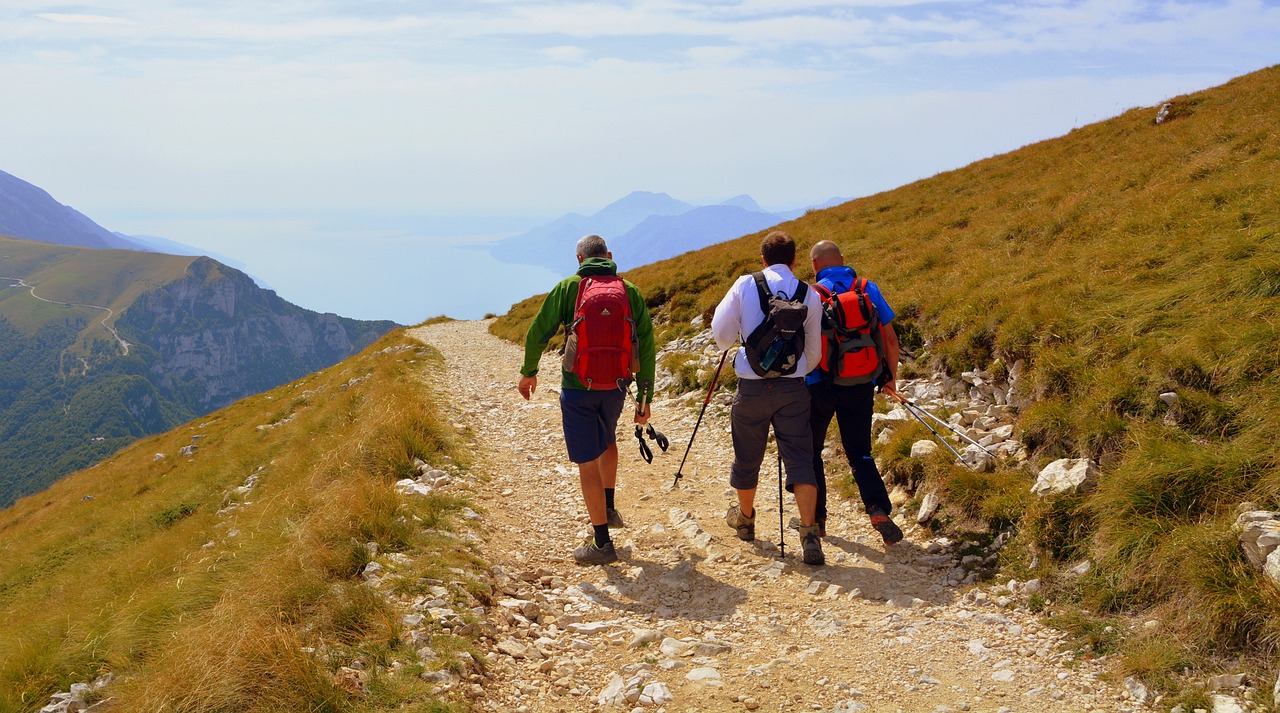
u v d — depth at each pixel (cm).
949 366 991
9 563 2019
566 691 450
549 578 632
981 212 1836
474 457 1033
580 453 648
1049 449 684
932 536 668
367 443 1008
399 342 3052
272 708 375
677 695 443
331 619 473
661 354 1672
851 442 680
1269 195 975
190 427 3706
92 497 2659
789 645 507
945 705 423
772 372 615
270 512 895
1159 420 631
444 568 577
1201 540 463
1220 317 706
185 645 461
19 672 626
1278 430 530
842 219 2514
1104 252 1043
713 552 685
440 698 401
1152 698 404
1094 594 504
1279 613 395
